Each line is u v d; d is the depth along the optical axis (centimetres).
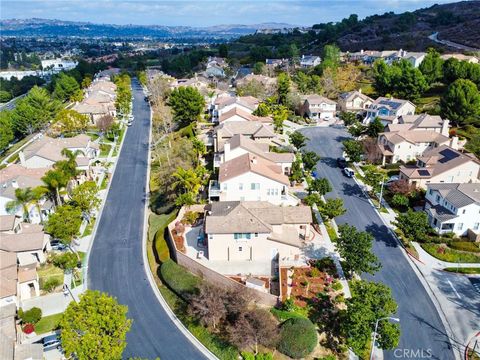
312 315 4641
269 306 4794
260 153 7662
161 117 11994
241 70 19125
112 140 11200
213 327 4672
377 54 17088
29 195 6569
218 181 7044
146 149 10538
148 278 5675
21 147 11219
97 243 6488
